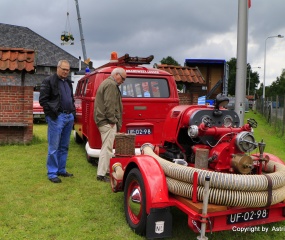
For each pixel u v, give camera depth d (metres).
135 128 6.49
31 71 9.36
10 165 6.89
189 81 11.59
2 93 9.21
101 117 5.66
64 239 3.67
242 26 7.18
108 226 4.00
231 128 3.93
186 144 4.32
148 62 6.91
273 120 17.55
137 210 3.78
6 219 4.14
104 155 5.78
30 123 9.41
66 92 5.75
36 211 4.43
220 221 3.27
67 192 5.23
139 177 3.67
